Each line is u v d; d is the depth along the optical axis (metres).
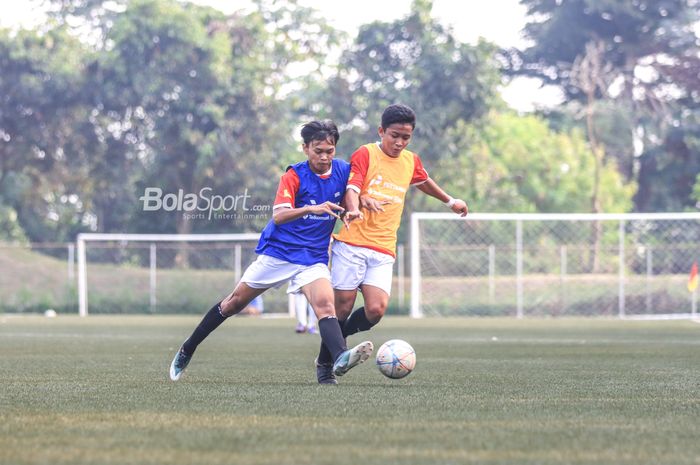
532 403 16.91
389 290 21.23
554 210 123.19
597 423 14.36
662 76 146.62
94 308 87.56
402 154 21.28
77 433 13.22
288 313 83.50
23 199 117.69
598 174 119.12
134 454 11.59
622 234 76.75
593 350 34.53
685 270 88.25
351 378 22.11
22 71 110.75
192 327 54.72
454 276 96.62
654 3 147.88
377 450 11.88
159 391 18.80
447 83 104.00
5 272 100.12
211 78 105.75
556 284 89.06
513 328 55.09
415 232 73.19
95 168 114.06
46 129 112.69
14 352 32.50
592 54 128.50
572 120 140.88
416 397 17.69
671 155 139.00
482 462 11.17
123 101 107.00
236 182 103.31
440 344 38.69
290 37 123.00
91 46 118.75
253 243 99.69
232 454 11.59
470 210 108.25
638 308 84.12
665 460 11.39
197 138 103.19
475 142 107.31
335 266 21.20
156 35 105.38
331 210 19.22
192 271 95.88
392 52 106.25
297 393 18.34
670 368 25.98
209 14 114.62
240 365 26.70
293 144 114.81
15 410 15.76
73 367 25.73
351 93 106.12
